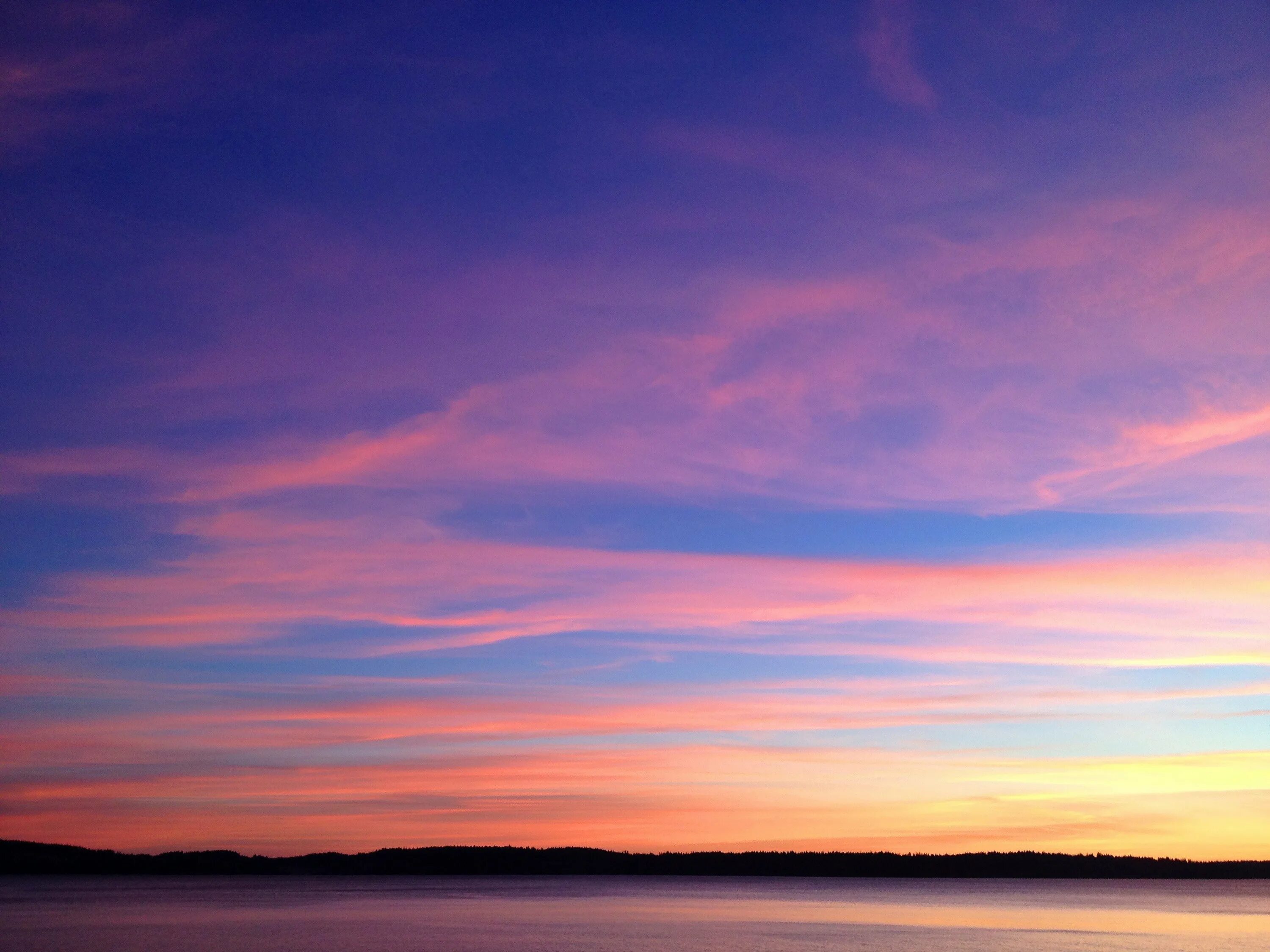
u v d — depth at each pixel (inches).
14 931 4335.6
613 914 5925.2
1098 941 4057.6
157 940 3860.7
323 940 3873.0
